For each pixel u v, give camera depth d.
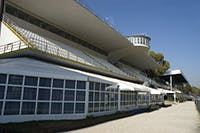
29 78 12.02
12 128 9.45
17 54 18.11
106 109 18.28
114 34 36.62
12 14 22.50
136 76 54.34
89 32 34.16
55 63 23.03
